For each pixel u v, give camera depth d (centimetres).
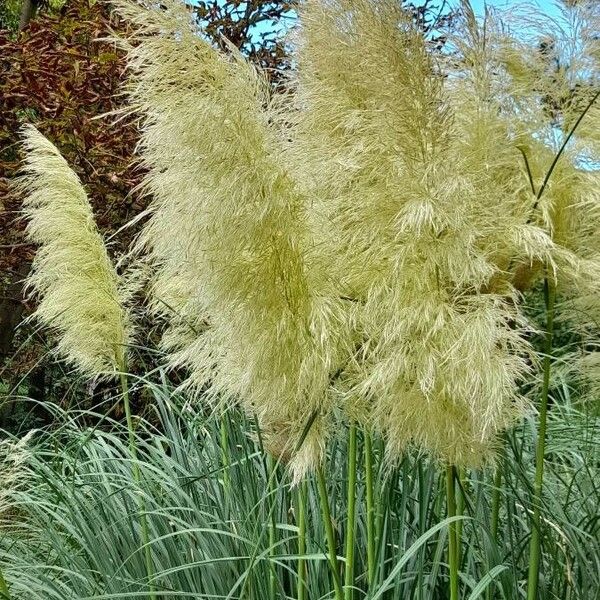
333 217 223
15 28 1211
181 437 411
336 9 220
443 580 308
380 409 221
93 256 351
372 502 283
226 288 217
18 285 836
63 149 690
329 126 234
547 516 298
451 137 213
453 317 205
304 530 285
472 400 199
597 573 299
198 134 204
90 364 371
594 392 311
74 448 477
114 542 359
